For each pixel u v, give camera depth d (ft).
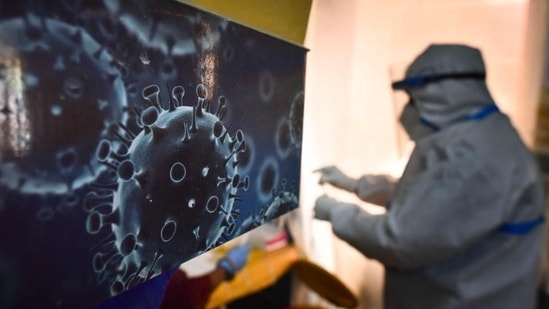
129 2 1.17
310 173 3.57
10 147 0.94
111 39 1.13
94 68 1.10
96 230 1.17
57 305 1.09
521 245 2.60
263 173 1.95
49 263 1.06
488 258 2.59
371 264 4.14
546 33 3.04
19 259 0.99
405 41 3.74
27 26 0.94
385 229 2.54
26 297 1.01
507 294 2.61
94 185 1.14
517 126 3.25
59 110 1.03
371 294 4.15
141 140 1.27
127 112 1.21
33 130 0.98
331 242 4.14
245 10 1.82
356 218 2.75
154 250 1.38
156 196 1.35
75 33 1.04
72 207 1.09
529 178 2.50
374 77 3.80
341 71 3.59
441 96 2.65
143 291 1.71
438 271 2.70
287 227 4.15
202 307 3.13
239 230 1.82
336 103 3.63
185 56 1.38
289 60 2.06
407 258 2.52
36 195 1.01
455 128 2.55
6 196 0.95
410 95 2.97
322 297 4.02
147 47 1.24
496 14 3.34
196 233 1.56
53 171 1.03
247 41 1.71
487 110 2.60
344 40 3.55
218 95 1.57
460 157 2.40
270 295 4.37
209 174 1.59
